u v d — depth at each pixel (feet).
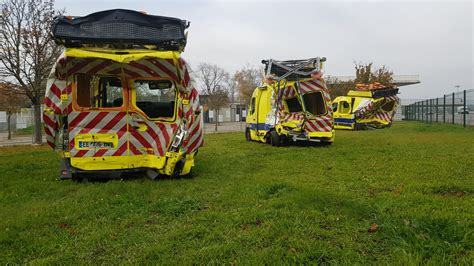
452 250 11.18
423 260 10.73
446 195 18.11
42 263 11.38
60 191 20.92
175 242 12.88
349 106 84.43
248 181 22.62
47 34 55.31
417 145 41.37
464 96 83.10
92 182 23.26
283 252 11.60
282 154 36.55
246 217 15.11
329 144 46.21
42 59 56.59
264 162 31.27
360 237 12.75
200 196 19.22
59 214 16.35
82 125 23.71
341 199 17.43
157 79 24.63
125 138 24.13
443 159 29.55
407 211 14.94
